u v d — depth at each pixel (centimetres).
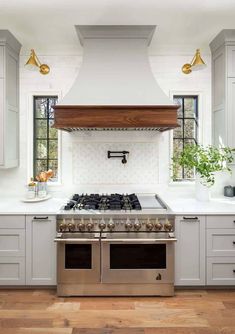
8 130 321
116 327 230
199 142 358
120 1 254
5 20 286
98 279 273
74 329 228
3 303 264
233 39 309
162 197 353
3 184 357
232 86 314
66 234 271
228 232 283
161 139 357
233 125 315
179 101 365
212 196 357
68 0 252
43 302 266
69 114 278
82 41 314
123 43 297
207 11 271
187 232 282
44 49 351
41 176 340
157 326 232
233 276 285
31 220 280
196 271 284
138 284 276
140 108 278
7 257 282
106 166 356
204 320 240
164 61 354
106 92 286
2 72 309
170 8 265
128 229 270
